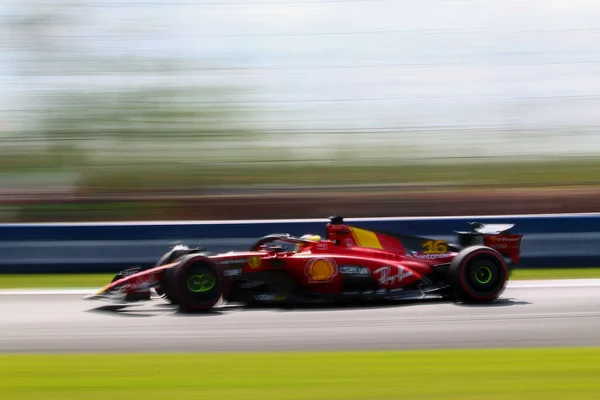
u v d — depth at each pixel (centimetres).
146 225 2906
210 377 1253
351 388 1184
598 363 1344
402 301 2136
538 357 1394
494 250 2084
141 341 1572
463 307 2003
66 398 1132
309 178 4669
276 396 1139
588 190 4653
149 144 4569
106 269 2894
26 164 4472
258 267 1997
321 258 2012
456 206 4450
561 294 2264
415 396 1136
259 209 4406
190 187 4547
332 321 1794
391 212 4366
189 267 1923
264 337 1599
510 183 4709
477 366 1323
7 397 1142
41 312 1994
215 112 4622
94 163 4522
